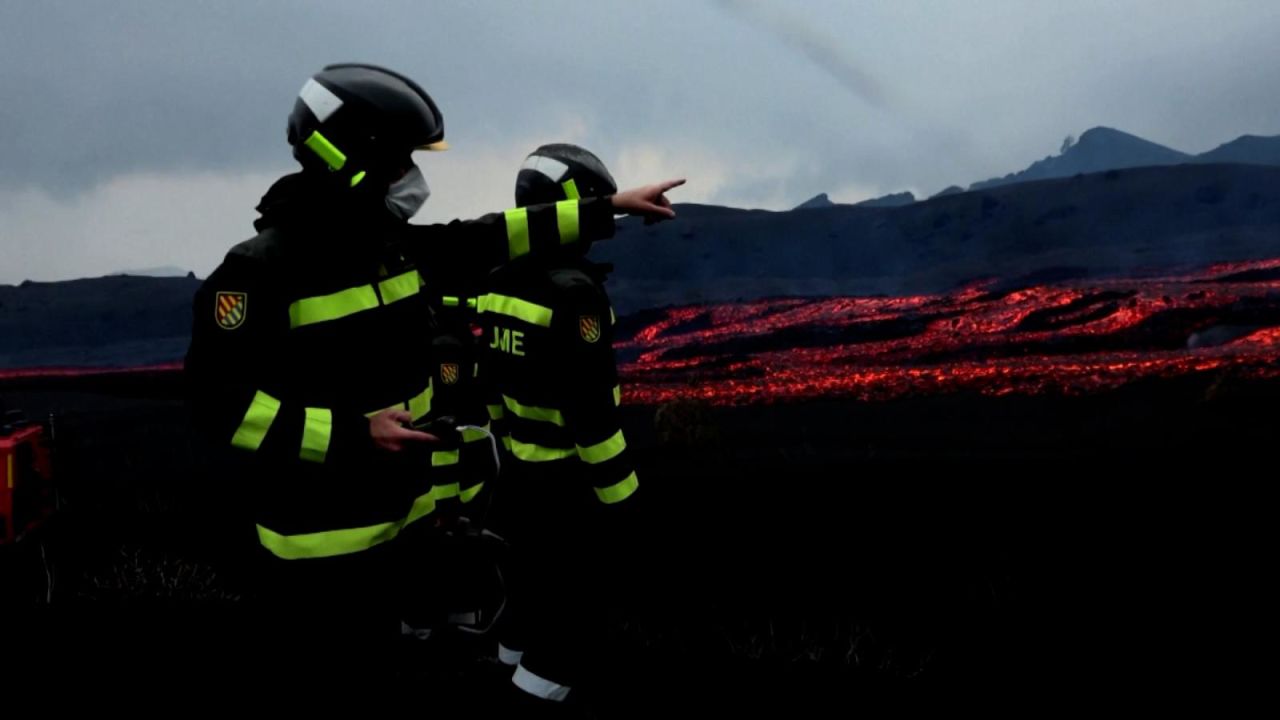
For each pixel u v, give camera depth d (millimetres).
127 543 6410
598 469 3568
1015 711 3662
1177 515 6746
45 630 4273
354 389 2369
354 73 2410
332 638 2408
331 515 2379
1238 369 15047
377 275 2410
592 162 3824
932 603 5164
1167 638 4410
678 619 4891
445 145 2576
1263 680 3867
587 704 3705
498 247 2943
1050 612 4883
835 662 4266
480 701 3559
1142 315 23359
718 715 3639
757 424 13078
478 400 4066
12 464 6387
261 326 2256
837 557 6125
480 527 2914
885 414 13758
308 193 2363
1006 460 9281
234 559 5961
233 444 2256
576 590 3652
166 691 3439
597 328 3547
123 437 13461
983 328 24562
